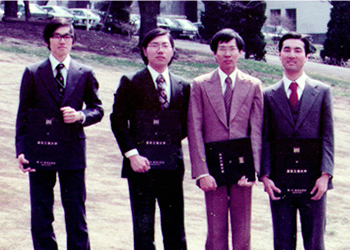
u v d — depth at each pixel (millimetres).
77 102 4445
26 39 21422
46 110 4277
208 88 4473
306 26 44656
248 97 4457
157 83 4344
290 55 4469
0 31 22016
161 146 4242
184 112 4477
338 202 8156
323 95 4488
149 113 4238
